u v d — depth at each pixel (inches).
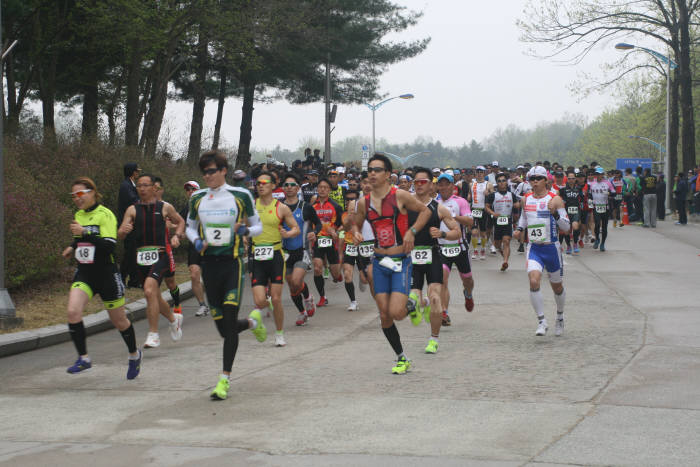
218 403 236.1
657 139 2738.7
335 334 366.3
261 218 333.4
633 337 335.9
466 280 373.4
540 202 344.2
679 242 835.4
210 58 990.4
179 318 333.7
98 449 190.7
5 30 839.7
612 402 226.2
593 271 602.2
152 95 907.4
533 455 178.1
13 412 232.5
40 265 451.2
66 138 625.0
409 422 208.7
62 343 361.1
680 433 194.1
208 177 250.8
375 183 263.1
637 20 1381.6
